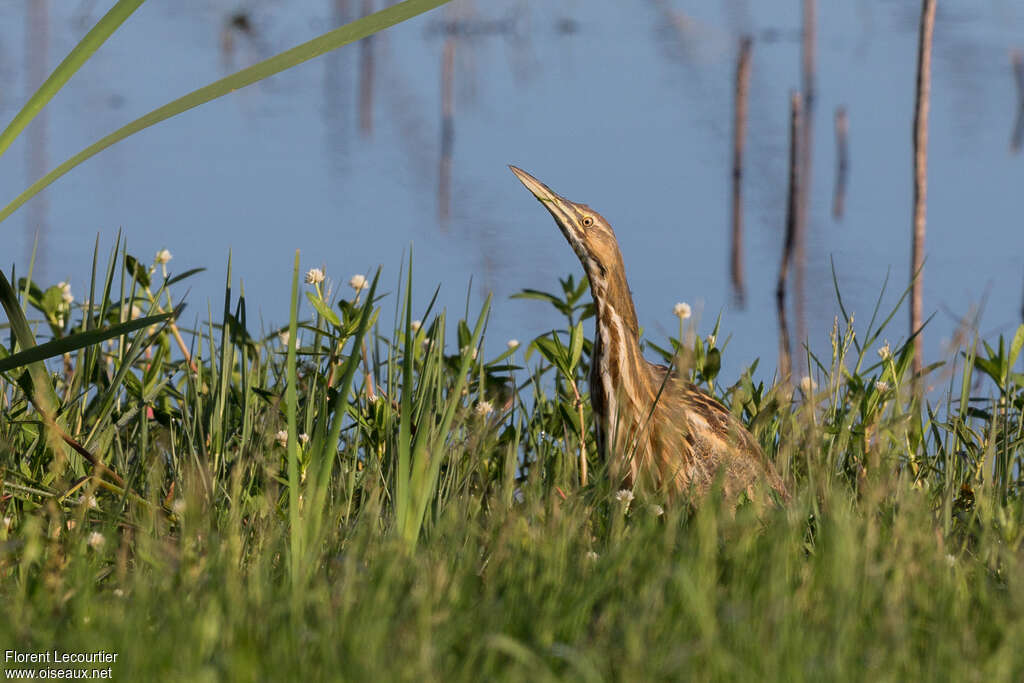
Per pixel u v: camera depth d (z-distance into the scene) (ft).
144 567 26.66
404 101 145.79
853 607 23.45
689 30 175.32
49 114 125.39
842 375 41.01
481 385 38.14
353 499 33.65
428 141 124.98
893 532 27.68
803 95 142.20
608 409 38.47
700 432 37.22
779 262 93.81
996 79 147.74
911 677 22.00
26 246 84.53
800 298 84.12
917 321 63.46
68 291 43.34
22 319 30.81
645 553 25.99
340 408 26.58
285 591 24.81
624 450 36.24
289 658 21.58
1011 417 39.40
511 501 31.68
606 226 39.47
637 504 34.01
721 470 29.09
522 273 84.58
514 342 44.34
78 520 29.30
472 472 34.65
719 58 162.71
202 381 41.78
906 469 35.04
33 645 22.79
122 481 31.96
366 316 26.66
